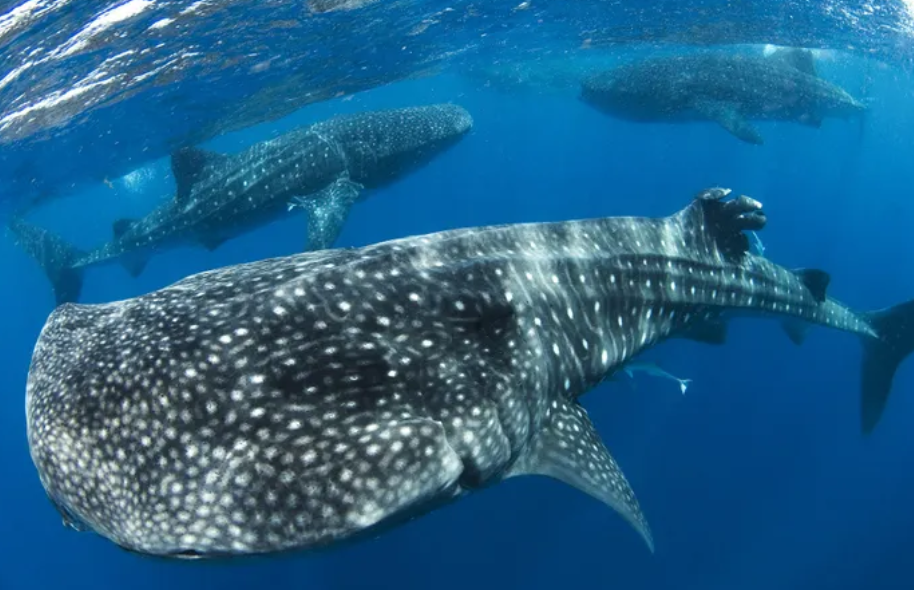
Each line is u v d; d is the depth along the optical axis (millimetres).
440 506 3463
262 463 2748
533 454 4250
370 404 3080
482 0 13516
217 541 2689
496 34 17000
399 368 3309
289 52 13891
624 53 21109
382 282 3639
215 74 13828
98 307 3635
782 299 7324
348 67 16547
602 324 5043
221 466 2736
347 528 2762
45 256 16156
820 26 16438
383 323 3449
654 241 5863
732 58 16438
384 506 2840
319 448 2830
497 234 4574
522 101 35000
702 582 16797
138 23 10016
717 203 6484
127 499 2771
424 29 15031
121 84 12781
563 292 4746
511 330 4125
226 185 12930
